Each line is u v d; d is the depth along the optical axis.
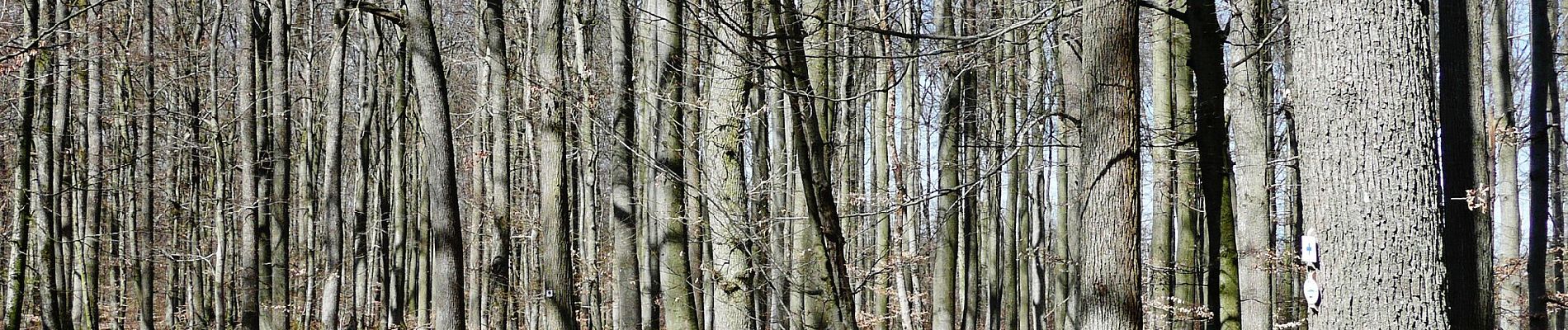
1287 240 16.89
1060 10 10.02
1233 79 12.73
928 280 23.88
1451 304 9.49
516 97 18.41
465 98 25.05
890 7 13.41
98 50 18.89
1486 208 9.63
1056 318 20.80
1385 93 6.56
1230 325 11.16
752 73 9.84
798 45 8.52
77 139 19.19
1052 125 17.61
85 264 19.67
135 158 19.97
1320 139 6.78
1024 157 19.83
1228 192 11.06
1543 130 12.77
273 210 18.16
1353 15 6.63
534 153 20.08
